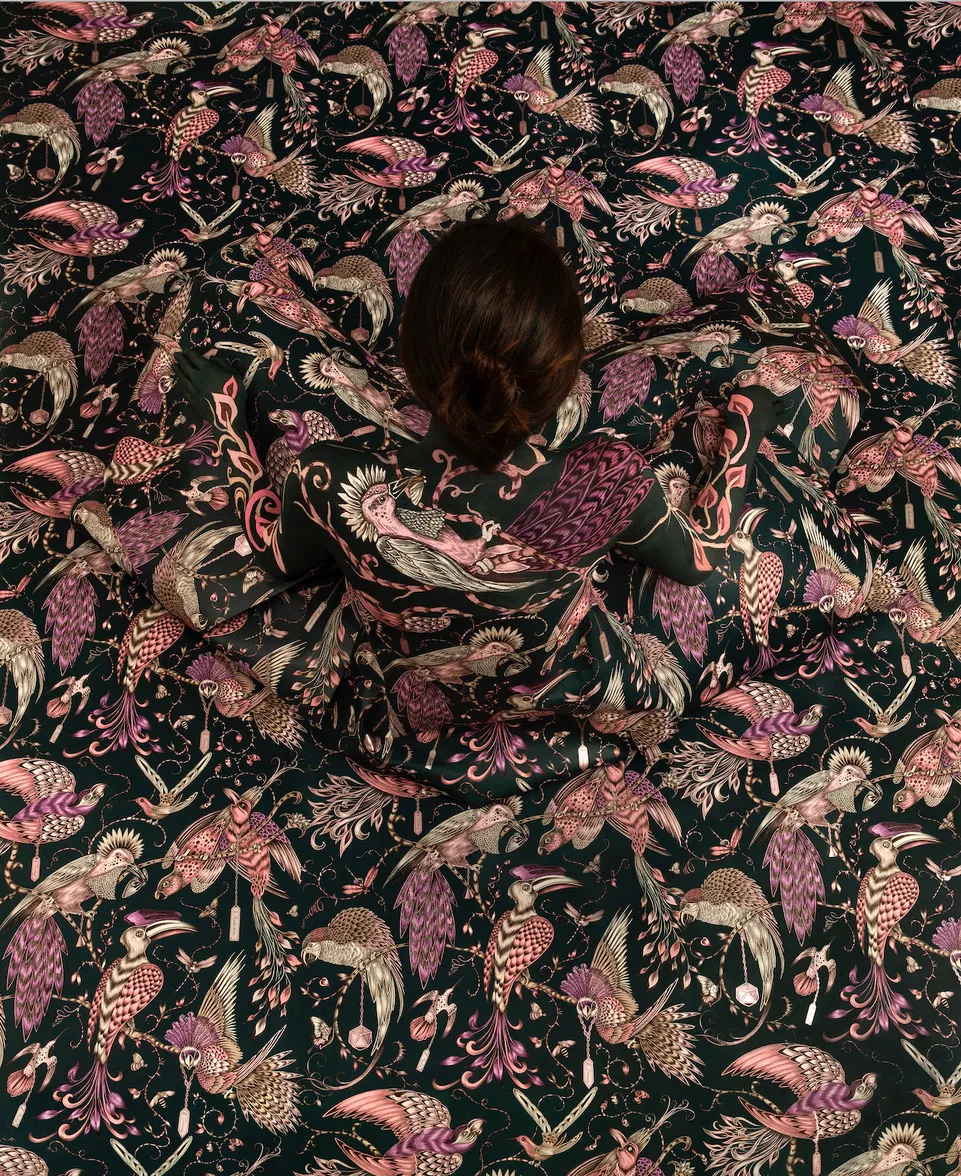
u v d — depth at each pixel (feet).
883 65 8.48
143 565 6.22
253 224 7.80
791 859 6.08
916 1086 5.56
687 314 7.16
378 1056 5.58
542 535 4.66
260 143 8.10
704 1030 5.67
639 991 5.75
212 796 6.16
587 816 6.19
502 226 4.22
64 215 7.78
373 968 5.76
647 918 5.93
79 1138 5.35
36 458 6.97
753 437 6.27
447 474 4.52
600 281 7.68
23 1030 5.56
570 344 4.15
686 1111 5.49
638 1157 5.39
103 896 5.89
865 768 6.33
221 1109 5.43
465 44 8.46
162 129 8.10
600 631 5.85
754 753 6.37
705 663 6.26
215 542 6.17
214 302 6.59
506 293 3.99
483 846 6.10
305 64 8.38
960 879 6.07
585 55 8.46
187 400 6.44
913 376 7.48
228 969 5.73
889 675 6.58
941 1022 5.73
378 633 5.85
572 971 5.79
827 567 6.52
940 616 6.75
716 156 8.14
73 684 6.38
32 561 6.66
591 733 6.24
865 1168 5.38
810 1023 5.70
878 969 5.84
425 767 5.99
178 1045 5.55
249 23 8.48
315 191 7.95
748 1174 5.37
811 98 8.36
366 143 8.14
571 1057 5.60
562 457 4.60
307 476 4.71
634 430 6.72
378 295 7.57
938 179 8.12
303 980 5.72
